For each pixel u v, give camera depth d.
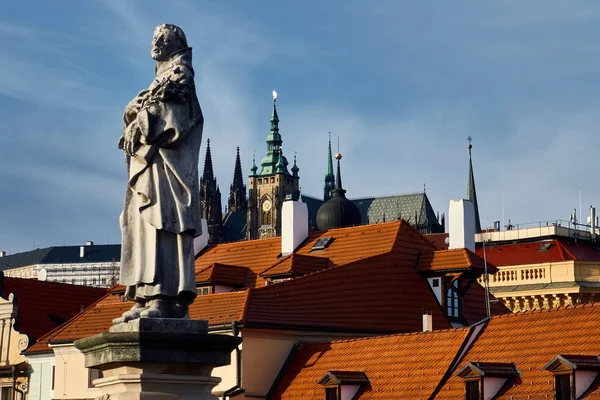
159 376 23.03
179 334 23.03
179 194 23.89
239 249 100.25
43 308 107.81
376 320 82.44
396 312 83.69
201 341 23.19
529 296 128.75
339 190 171.00
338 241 93.38
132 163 24.11
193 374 23.41
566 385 54.00
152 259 23.72
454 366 62.72
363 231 92.94
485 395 57.59
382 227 92.06
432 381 62.94
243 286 91.81
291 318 78.06
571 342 57.19
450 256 86.38
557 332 58.72
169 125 23.83
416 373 64.75
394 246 88.19
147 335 22.80
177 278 23.84
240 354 75.25
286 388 74.31
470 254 86.44
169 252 23.89
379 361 68.50
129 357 22.86
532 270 130.25
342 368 70.94
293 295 79.88
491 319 63.94
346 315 81.44
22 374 98.31
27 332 103.69
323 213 168.62
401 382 64.88
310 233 97.19
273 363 76.38
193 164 24.14
